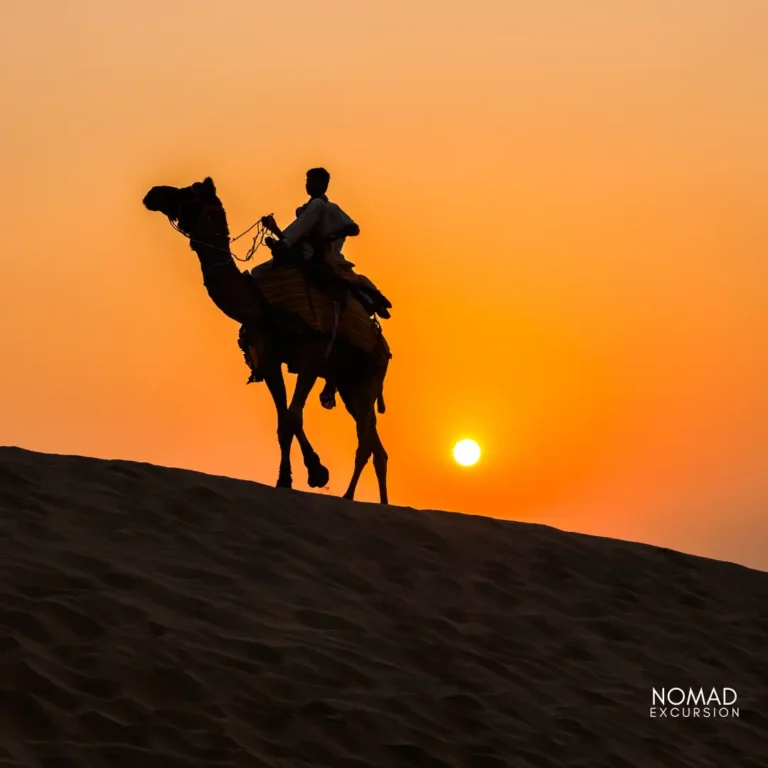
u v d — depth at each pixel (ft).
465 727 95.25
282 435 146.51
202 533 120.26
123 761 77.66
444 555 129.59
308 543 123.95
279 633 101.86
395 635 108.37
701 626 130.11
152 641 93.56
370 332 152.05
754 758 105.19
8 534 109.70
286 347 147.43
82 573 103.96
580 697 106.83
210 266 145.59
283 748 85.15
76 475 126.62
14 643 87.25
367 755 87.25
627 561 140.56
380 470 156.56
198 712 85.97
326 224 148.46
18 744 77.05
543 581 130.62
